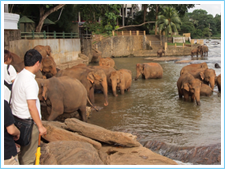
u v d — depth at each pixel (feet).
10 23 38.58
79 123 18.20
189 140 20.67
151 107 31.53
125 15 177.06
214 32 310.24
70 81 22.57
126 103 33.53
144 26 165.27
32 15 77.56
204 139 20.79
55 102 20.68
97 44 115.14
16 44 38.70
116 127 24.02
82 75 29.99
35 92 10.85
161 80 53.42
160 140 20.74
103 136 17.83
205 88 37.47
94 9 66.39
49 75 34.06
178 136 21.70
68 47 68.23
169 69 70.95
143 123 25.31
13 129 9.82
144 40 136.77
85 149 14.47
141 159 15.92
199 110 30.04
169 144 19.75
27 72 10.98
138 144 18.33
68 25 86.12
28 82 10.79
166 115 28.09
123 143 17.78
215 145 19.10
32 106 10.66
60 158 13.51
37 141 11.89
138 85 47.70
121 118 26.91
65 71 30.25
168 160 16.14
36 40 49.57
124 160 15.64
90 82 30.14
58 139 16.84
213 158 17.78
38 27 64.54
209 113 28.78
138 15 169.68
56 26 90.02
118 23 158.81
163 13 150.51
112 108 30.94
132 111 29.68
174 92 40.86
